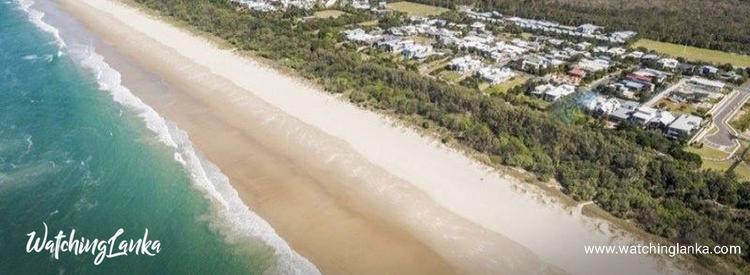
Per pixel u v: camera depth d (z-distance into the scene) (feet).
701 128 298.56
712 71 392.88
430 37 466.70
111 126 272.51
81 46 398.83
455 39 451.53
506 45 437.99
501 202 210.59
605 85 360.28
